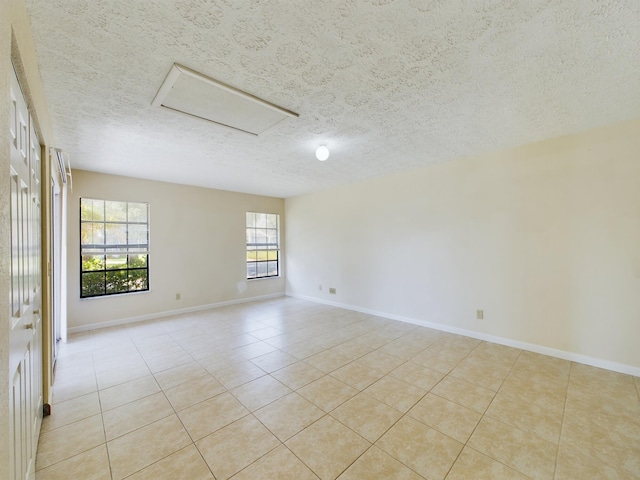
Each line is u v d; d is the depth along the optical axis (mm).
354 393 2348
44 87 1891
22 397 1222
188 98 2068
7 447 882
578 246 2854
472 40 1520
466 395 2297
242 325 4234
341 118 2426
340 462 1626
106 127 2547
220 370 2779
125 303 4355
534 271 3125
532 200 3127
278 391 2389
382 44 1546
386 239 4562
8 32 919
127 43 1510
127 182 4383
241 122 2473
